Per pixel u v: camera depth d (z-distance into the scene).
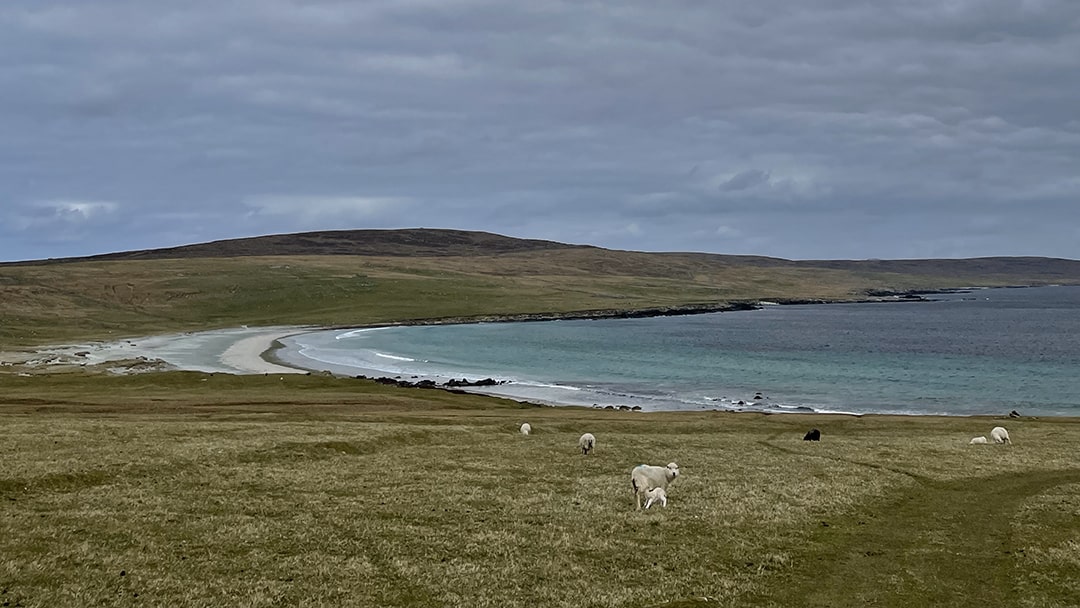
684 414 74.31
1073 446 49.97
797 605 19.81
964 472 38.56
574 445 48.31
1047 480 36.81
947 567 23.03
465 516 27.78
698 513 28.75
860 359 146.12
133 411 65.44
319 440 43.41
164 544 23.03
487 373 126.25
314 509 27.91
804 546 24.81
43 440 39.31
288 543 23.64
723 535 25.83
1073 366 132.25
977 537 26.33
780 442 52.75
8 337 177.62
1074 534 26.73
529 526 26.56
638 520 27.66
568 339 195.50
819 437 55.94
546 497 31.38
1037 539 26.02
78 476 30.86
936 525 27.86
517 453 44.16
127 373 115.25
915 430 63.25
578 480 35.84
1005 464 41.16
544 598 19.75
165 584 19.78
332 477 34.09
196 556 22.11
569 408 85.12
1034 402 94.81
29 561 20.88
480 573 21.44
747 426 64.06
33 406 65.62
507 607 19.11
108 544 22.81
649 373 126.00
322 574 20.95
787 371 127.75
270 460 38.09
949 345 174.50
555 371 129.00
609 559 23.08
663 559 23.16
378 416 63.97
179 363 133.75
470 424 60.00
